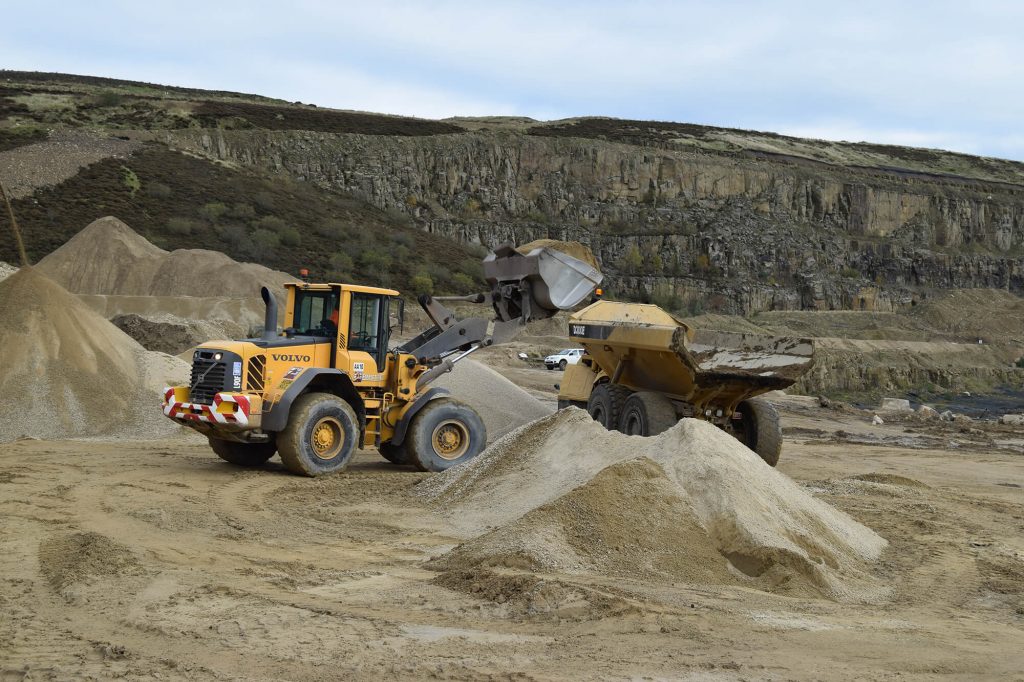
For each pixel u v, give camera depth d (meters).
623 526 8.83
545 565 8.17
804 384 63.84
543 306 14.88
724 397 15.57
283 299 47.88
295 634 6.36
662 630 6.60
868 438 24.16
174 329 29.56
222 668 5.64
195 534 9.83
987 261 114.50
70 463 14.55
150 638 6.27
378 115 109.44
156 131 85.81
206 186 70.69
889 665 5.94
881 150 151.12
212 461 15.24
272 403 13.34
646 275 95.56
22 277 19.66
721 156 115.69
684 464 9.91
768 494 9.66
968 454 21.06
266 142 89.56
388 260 67.19
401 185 92.94
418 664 5.73
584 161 104.69
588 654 5.98
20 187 62.22
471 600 7.36
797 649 6.28
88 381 18.62
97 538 8.86
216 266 49.69
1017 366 81.56
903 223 117.44
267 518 10.84
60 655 5.91
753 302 95.94
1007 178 144.38
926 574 9.05
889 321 93.75
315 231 69.69
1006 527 11.54
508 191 99.94
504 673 5.56
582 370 18.89
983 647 6.54
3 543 9.17
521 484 11.45
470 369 21.45
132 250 50.19
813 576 8.36
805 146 141.62
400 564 8.70
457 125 111.12
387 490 12.79
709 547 8.77
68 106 88.44
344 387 14.32
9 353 18.36
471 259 77.75
